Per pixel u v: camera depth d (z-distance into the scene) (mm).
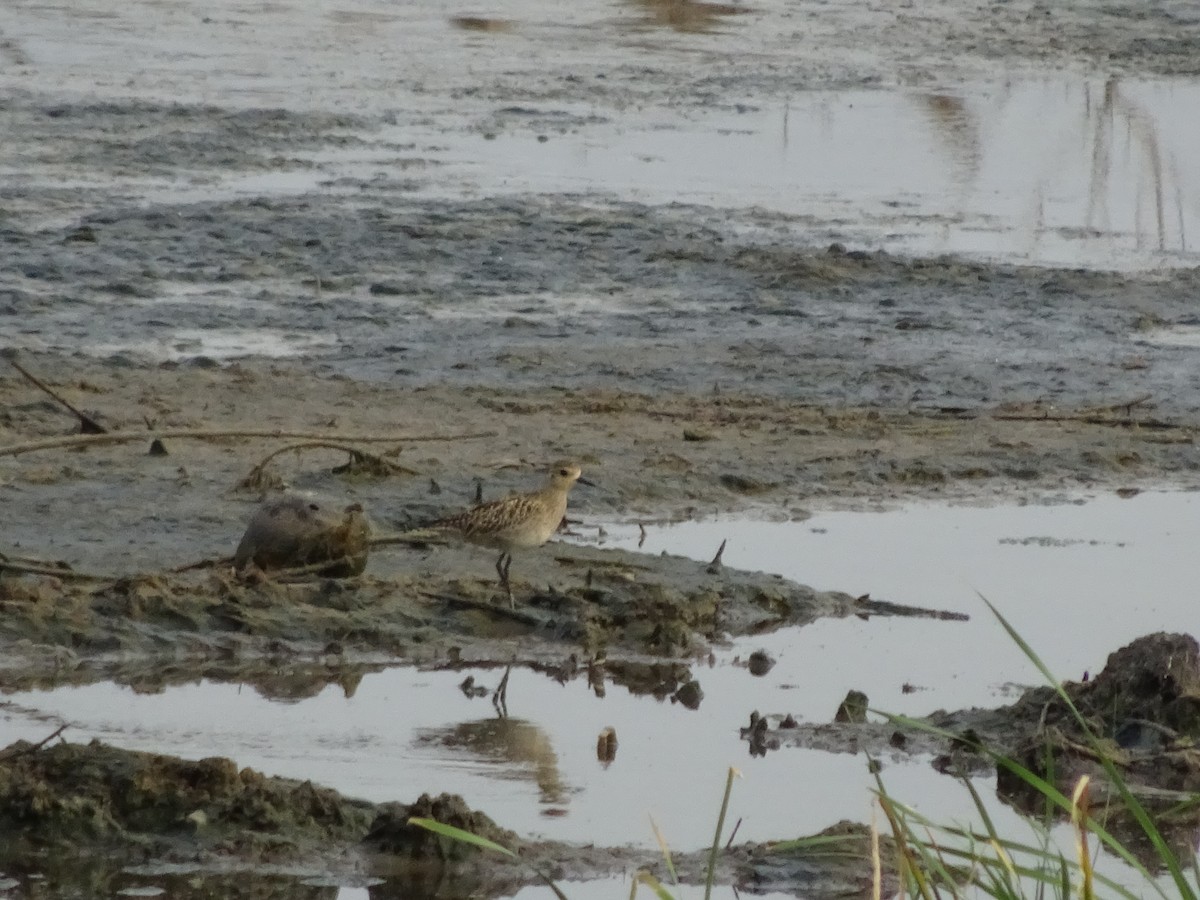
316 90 46812
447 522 17906
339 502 18734
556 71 51188
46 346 25891
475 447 22703
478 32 57281
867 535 20906
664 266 32469
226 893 11805
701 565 19266
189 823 12453
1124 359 28969
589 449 22953
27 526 18766
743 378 26734
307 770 13750
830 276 32344
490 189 37344
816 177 40594
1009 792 14406
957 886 11820
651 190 38250
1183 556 20516
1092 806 14141
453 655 16859
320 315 28531
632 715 15555
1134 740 15289
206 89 45844
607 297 30641
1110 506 22500
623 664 16969
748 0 64750
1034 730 15344
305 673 16172
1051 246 35656
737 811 13516
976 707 16031
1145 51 58094
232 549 18562
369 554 18797
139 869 12078
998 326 30359
